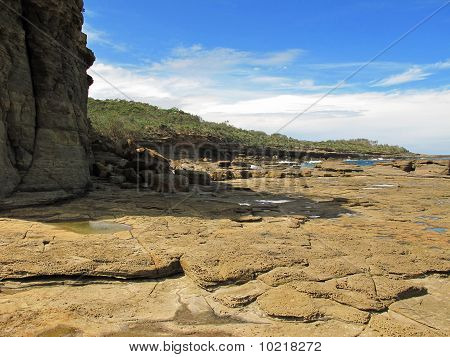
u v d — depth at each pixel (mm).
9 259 7035
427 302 6246
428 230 11094
